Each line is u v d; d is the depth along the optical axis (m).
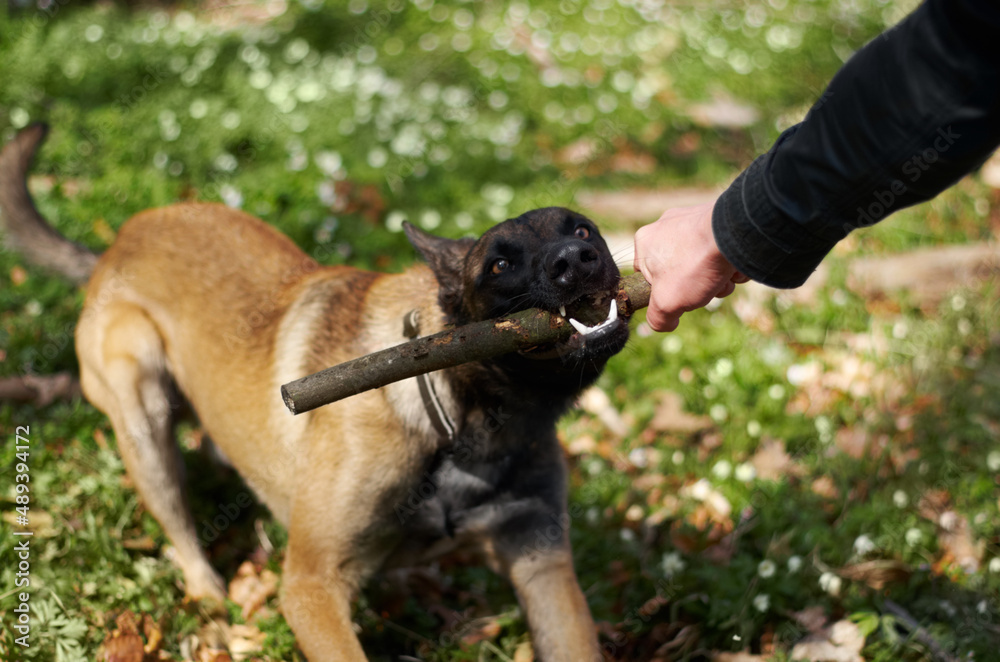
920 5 1.51
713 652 3.03
